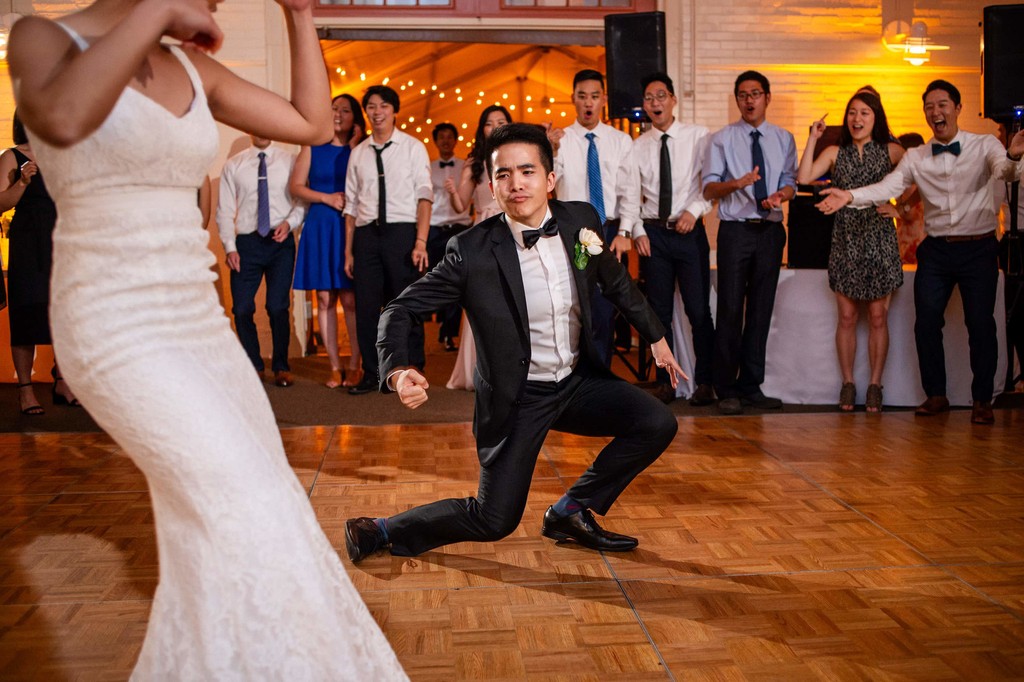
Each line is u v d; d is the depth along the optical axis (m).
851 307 5.04
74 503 3.35
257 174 5.92
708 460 3.95
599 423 2.75
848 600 2.43
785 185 5.11
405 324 2.46
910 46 7.17
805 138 7.48
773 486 3.53
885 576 2.60
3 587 2.53
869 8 7.38
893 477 3.65
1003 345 5.25
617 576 2.61
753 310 5.11
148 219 1.43
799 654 2.12
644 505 3.29
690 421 4.80
